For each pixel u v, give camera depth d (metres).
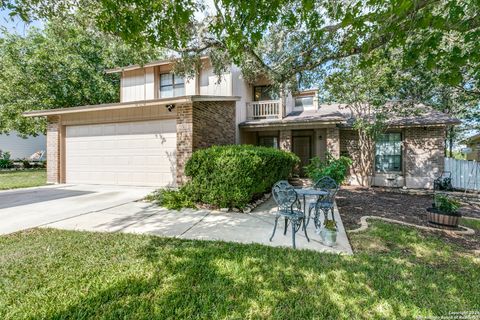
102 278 2.46
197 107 7.61
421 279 2.59
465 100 10.20
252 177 5.47
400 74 8.09
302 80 7.70
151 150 8.30
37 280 2.41
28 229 4.00
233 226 4.37
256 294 2.28
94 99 15.28
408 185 10.05
